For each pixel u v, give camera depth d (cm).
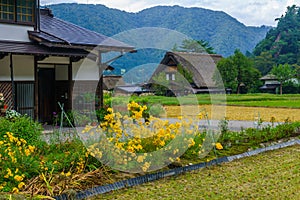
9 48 1125
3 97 1162
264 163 789
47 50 1202
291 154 890
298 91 4712
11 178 538
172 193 582
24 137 768
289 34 6631
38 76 1354
